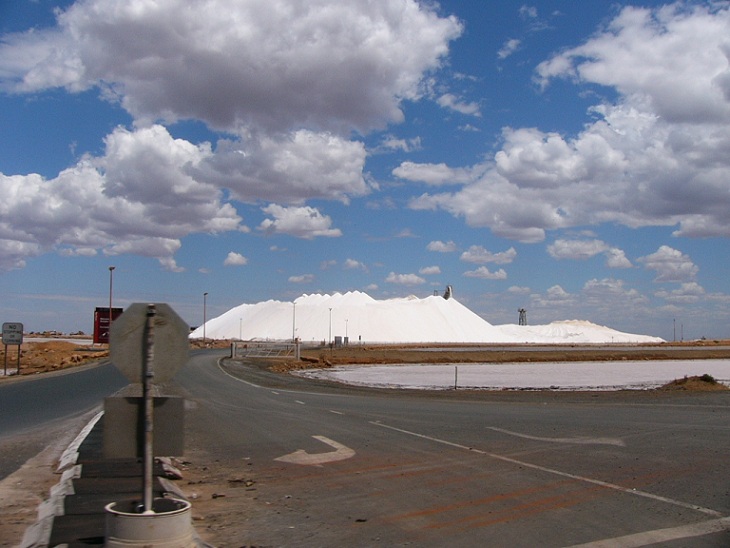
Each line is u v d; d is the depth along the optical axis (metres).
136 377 6.91
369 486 10.58
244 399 26.84
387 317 185.25
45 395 28.39
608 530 8.05
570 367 63.72
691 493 10.05
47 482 10.73
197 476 11.40
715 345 173.25
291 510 9.05
